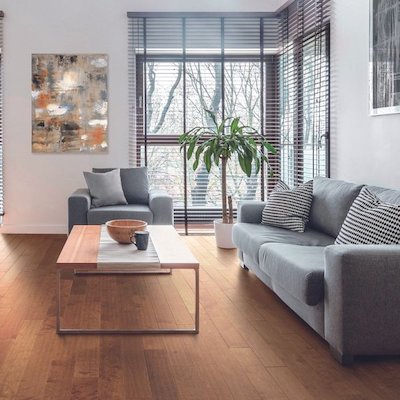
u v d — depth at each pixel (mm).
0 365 3049
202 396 2684
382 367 3014
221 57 7340
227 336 3523
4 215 7301
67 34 7180
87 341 3430
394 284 2971
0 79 7203
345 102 5316
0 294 4461
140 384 2816
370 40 4723
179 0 7234
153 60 7371
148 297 4391
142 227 4230
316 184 5039
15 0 7117
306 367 3025
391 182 4469
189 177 7512
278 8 7184
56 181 7289
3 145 7223
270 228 4891
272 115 7453
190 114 7441
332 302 3070
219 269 5328
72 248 4035
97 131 7273
